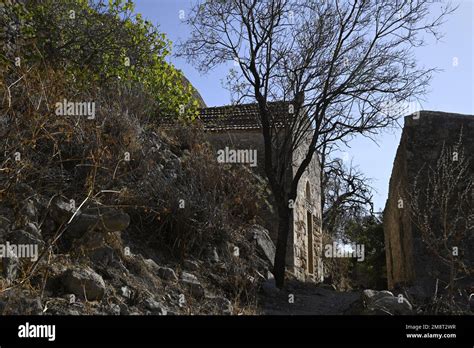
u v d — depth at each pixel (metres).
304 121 13.52
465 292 8.86
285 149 12.95
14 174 6.97
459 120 10.49
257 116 15.88
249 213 12.66
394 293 9.45
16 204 6.83
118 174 8.75
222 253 9.94
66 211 7.28
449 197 9.41
